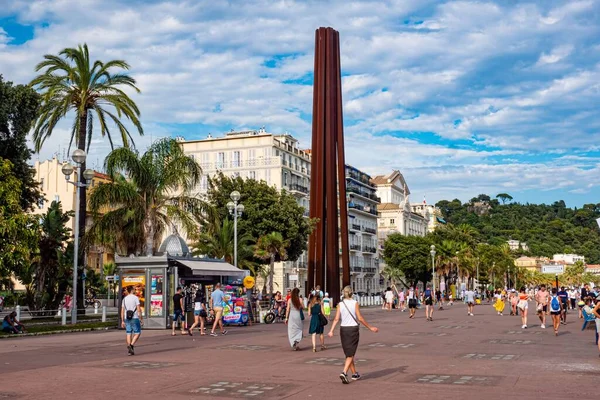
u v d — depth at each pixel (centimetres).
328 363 1675
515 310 4750
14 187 2908
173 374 1453
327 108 6438
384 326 3334
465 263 11581
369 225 11762
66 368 1562
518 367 1571
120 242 3847
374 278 11694
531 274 19675
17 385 1291
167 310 3041
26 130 4041
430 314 3988
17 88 3975
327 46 6488
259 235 5856
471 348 2088
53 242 4041
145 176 3672
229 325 3403
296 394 1180
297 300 2048
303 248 6238
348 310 1333
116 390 1228
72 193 8750
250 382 1329
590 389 1223
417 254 10562
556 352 1950
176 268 3088
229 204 4119
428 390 1219
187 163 3797
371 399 1121
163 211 3819
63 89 3828
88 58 3862
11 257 2755
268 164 9025
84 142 3828
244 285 3544
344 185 6438
